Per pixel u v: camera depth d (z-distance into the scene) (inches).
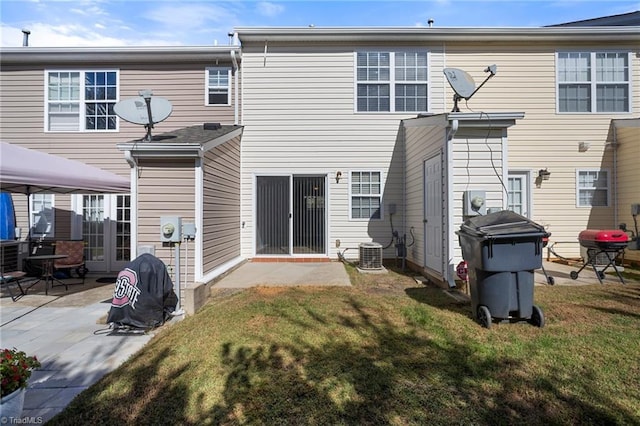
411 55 335.3
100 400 98.2
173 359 120.7
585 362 112.7
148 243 220.7
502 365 112.1
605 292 197.0
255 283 235.0
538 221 329.4
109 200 325.1
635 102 328.8
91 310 197.5
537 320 145.4
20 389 83.5
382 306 177.2
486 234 143.6
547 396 94.9
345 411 90.2
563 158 331.3
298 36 328.5
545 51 332.2
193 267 220.8
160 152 217.8
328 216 335.6
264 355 120.9
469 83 239.8
